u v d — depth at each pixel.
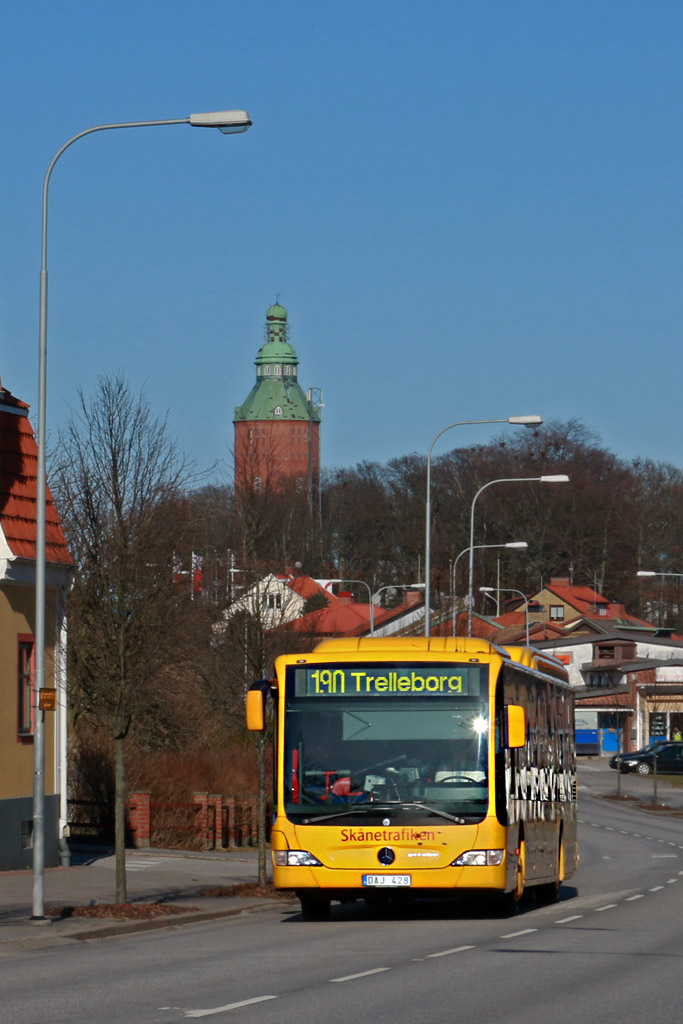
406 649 25.75
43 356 25.56
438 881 24.53
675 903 31.95
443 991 16.70
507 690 26.20
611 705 130.38
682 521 152.75
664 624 160.38
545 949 21.33
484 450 150.75
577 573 153.00
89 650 28.44
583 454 150.62
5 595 35.06
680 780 109.94
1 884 31.89
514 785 26.38
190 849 46.53
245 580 36.53
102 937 24.06
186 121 26.05
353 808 24.77
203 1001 15.84
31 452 37.06
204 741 56.00
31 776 36.03
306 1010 15.13
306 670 25.56
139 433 29.66
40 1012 15.02
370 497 155.25
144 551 28.66
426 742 25.08
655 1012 15.19
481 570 145.50
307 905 27.59
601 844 63.09
